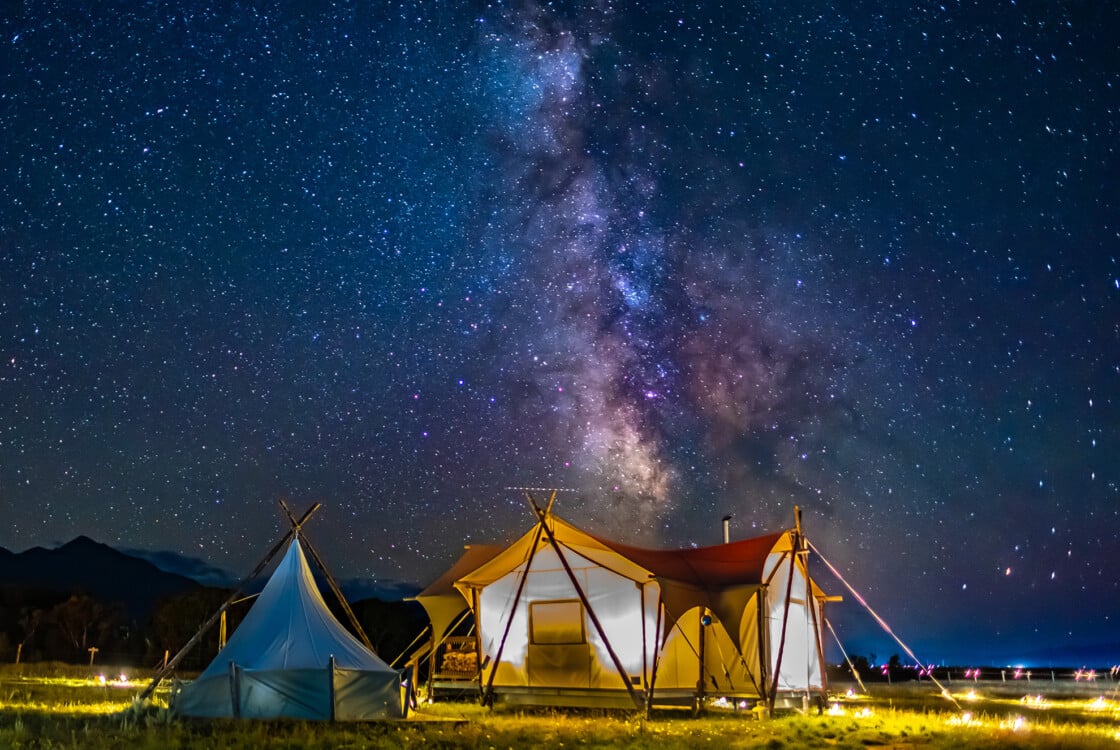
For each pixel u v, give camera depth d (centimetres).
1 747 1086
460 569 2242
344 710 1485
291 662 1498
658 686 1919
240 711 1452
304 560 1683
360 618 4391
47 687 2123
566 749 1252
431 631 2305
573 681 1988
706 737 1395
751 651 2009
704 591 1841
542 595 2072
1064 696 2964
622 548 1920
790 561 2077
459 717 1673
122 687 2225
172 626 4500
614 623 1980
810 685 2127
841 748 1306
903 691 3183
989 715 1898
